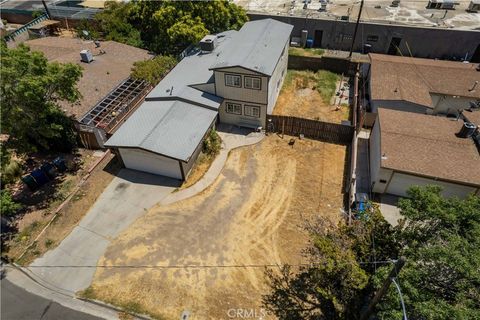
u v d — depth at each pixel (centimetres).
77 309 1689
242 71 2564
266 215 2130
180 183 2373
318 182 2358
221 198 2253
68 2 5194
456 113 2905
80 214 2158
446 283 1122
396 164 2050
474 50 3594
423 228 1312
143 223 2098
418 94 2775
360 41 3903
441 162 2041
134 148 2291
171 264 1867
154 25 3709
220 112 2908
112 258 1906
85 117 2628
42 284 1798
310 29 3988
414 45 3741
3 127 2053
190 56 3347
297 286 1747
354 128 2562
